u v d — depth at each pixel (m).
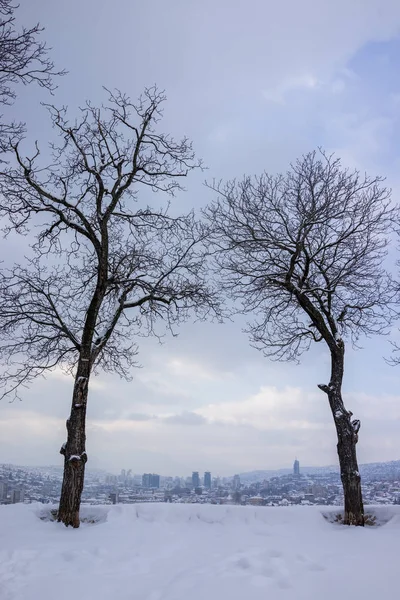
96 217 15.40
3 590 6.88
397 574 7.06
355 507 13.59
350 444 14.24
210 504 14.28
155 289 15.22
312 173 16.47
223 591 6.34
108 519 12.88
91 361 13.77
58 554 8.96
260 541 10.91
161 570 8.11
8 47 10.16
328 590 6.29
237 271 16.52
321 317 15.40
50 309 14.53
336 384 14.95
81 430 13.00
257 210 16.53
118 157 15.40
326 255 16.31
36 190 14.09
